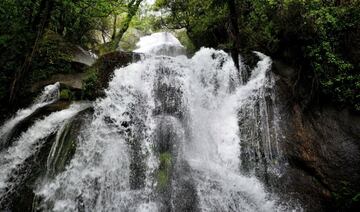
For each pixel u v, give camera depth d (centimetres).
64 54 1011
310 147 724
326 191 685
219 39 1188
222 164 701
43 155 652
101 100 731
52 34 1081
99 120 677
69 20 1213
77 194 592
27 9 891
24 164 665
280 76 809
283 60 841
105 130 668
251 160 709
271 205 643
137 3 1345
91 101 773
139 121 713
